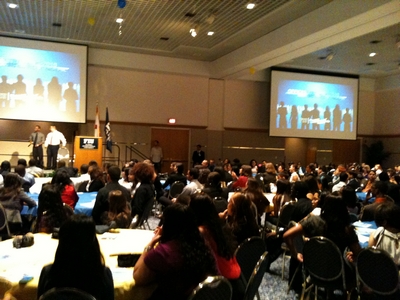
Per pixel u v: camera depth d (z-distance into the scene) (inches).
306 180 249.4
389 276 116.0
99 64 524.4
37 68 483.2
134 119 548.4
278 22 386.3
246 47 470.0
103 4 355.3
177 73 563.8
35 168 352.5
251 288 102.7
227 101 594.2
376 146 656.4
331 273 131.8
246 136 604.4
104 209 181.6
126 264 103.7
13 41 472.7
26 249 115.3
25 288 88.7
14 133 510.6
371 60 538.0
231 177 359.6
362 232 167.5
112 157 540.1
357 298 145.6
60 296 70.2
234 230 143.0
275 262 219.3
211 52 518.3
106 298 79.0
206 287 80.3
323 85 607.5
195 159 556.4
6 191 189.3
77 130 530.6
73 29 440.8
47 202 140.6
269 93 589.9
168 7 355.9
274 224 225.5
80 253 75.9
